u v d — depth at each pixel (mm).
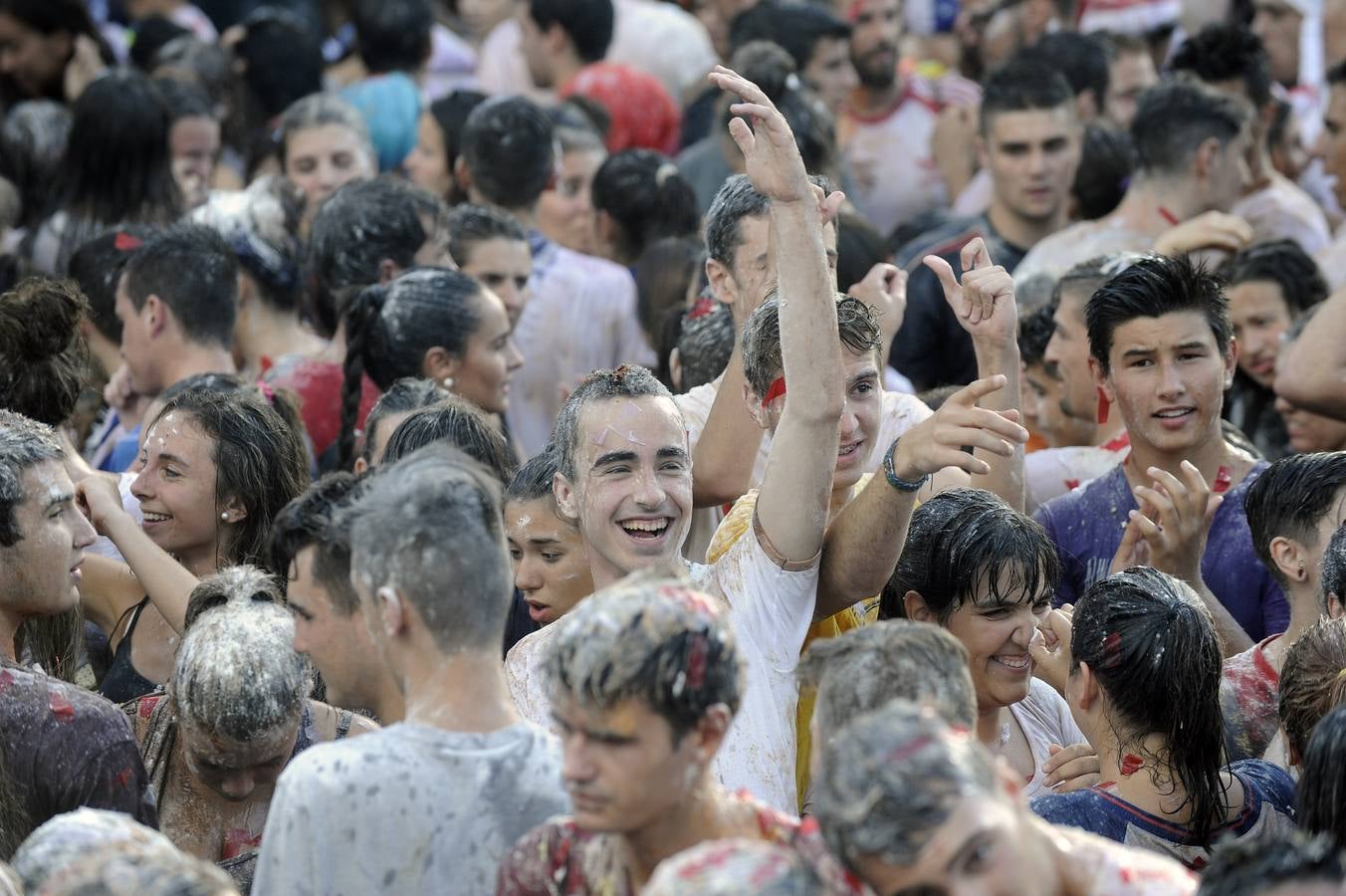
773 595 10383
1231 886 7117
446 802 8406
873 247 17094
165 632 12633
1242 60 23375
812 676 8578
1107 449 15422
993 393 12492
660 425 10953
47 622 11930
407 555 8516
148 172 21500
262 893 8367
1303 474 11945
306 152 22859
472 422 12852
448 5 36844
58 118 24688
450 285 15875
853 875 6855
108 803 9891
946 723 7430
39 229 21750
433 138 24375
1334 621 10258
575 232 23094
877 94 27484
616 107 25641
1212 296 13625
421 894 8359
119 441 16281
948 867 6402
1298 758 10203
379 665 9461
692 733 7492
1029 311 17938
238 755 9883
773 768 10289
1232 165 20391
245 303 18328
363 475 9844
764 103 10062
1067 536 14086
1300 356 14258
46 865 7211
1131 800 10055
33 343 13594
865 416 11883
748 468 12305
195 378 14352
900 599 11336
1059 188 22078
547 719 10656
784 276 10109
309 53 27906
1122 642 10008
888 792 6449
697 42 30000
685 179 21578
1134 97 27328
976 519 11078
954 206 26766
